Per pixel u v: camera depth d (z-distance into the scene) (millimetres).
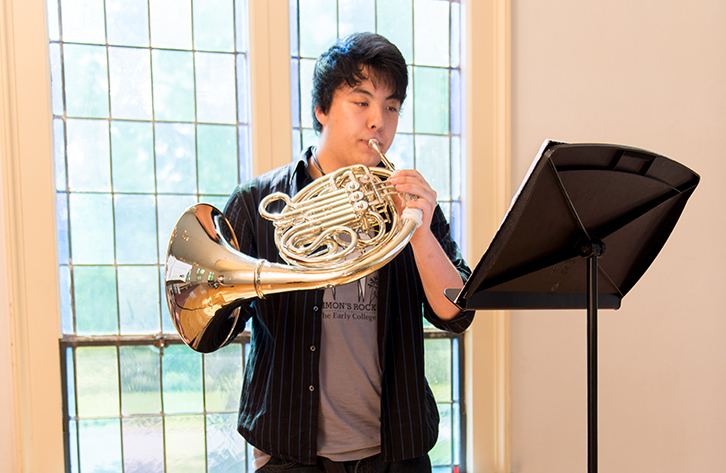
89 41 1929
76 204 1922
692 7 2209
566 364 2137
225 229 1040
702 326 2221
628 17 2172
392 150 2150
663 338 2199
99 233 1941
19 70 1794
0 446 1760
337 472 1085
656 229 949
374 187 982
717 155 2225
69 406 1905
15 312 1776
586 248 860
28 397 1809
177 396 1983
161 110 1985
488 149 2123
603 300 1017
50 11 1894
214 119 2021
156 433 1969
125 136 1960
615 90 2168
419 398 1159
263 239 1196
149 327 1974
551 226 831
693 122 2211
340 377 1123
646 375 2188
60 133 1905
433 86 2184
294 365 1110
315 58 2061
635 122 2180
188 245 954
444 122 2193
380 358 1138
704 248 2225
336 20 2086
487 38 2117
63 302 1909
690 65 2211
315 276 878
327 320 1131
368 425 1136
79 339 1906
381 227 987
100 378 1930
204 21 2008
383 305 1150
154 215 1981
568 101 2145
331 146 1168
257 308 1155
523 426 2109
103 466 1934
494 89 2119
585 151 754
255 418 1127
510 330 2098
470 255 2107
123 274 1958
